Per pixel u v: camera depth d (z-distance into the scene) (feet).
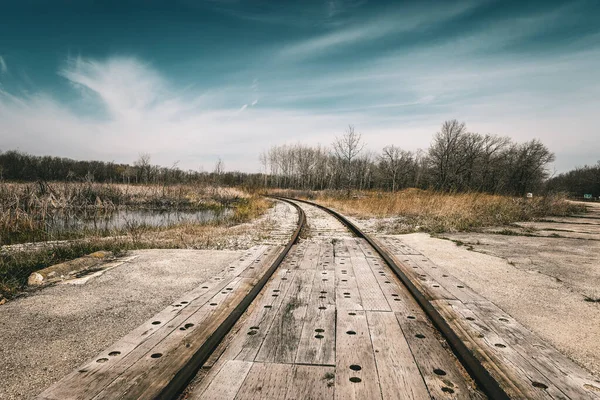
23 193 56.03
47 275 16.38
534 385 7.25
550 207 60.18
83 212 61.62
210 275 16.70
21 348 9.30
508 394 6.91
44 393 6.98
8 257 19.92
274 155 266.36
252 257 19.92
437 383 7.29
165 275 16.72
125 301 13.04
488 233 32.76
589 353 9.02
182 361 8.01
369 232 33.32
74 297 13.56
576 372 7.85
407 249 22.86
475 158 189.37
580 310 12.16
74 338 9.88
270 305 12.06
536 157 201.77
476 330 10.09
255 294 12.80
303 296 13.00
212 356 8.52
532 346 9.13
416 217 44.39
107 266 18.54
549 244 26.22
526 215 48.55
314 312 11.38
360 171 203.21
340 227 37.22
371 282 14.85
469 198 53.98
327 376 7.54
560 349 9.24
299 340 9.31
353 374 7.63
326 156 226.58
